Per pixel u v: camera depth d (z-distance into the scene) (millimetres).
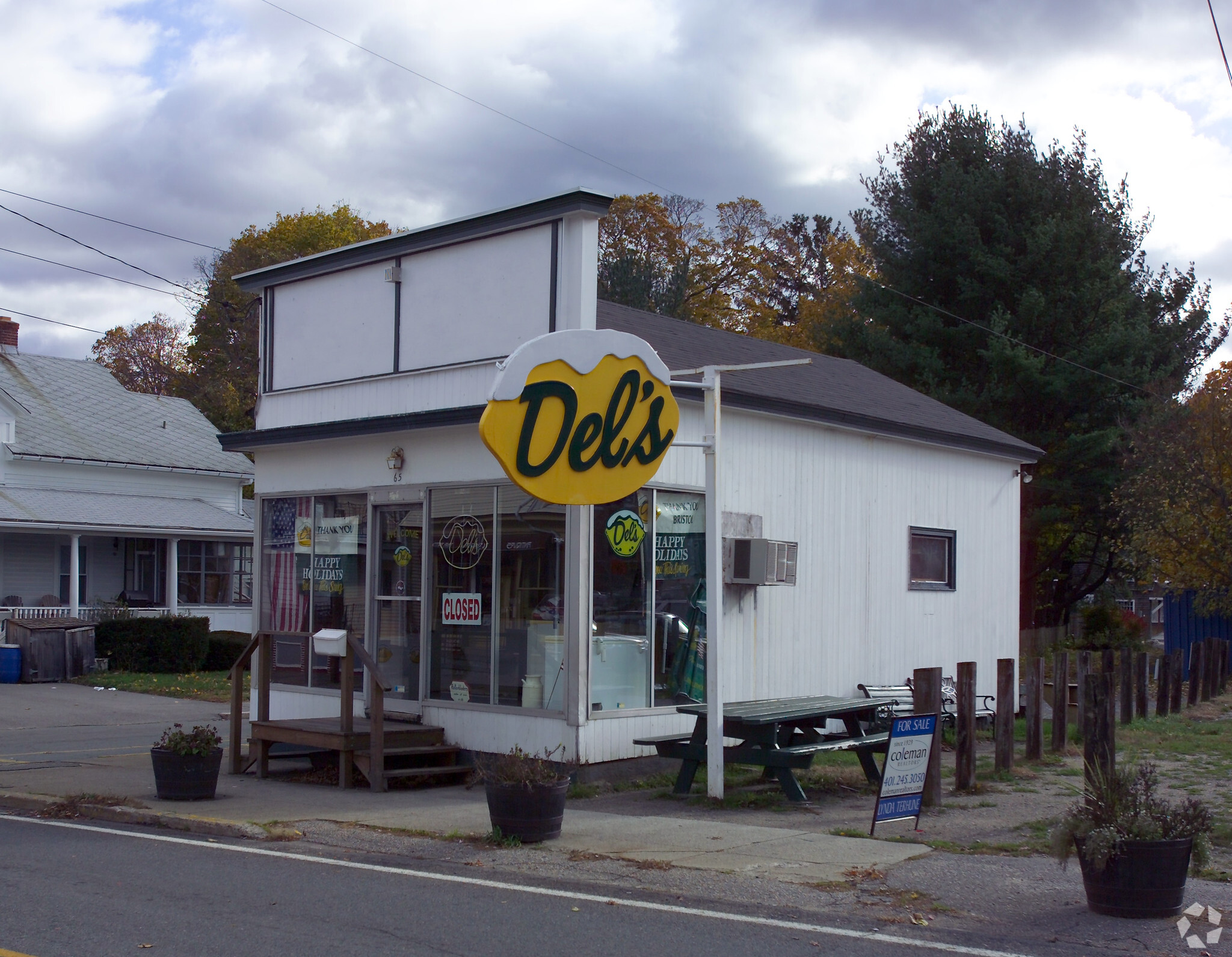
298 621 14023
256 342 52156
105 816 10203
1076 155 31250
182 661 26250
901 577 15711
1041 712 13008
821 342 32906
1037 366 27328
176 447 33875
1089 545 31938
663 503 12219
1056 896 7055
